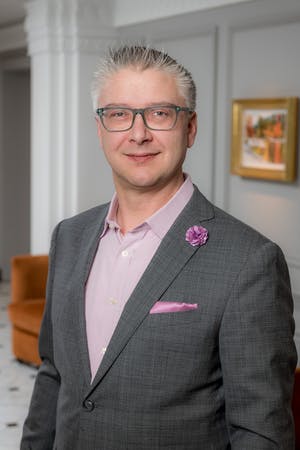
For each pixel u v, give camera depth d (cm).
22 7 701
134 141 147
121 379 146
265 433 138
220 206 546
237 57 519
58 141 662
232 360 141
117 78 148
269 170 483
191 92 152
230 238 149
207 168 558
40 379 176
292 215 475
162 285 147
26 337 578
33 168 687
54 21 640
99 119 154
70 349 158
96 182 665
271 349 141
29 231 955
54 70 650
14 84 921
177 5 568
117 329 147
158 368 144
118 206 164
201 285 145
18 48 817
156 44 605
